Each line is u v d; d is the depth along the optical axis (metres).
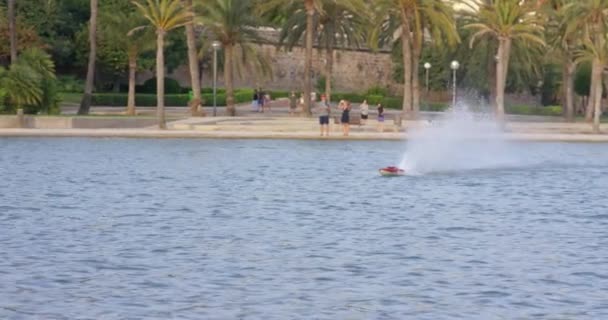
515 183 74.75
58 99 132.62
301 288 39.69
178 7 124.06
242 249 47.16
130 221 55.25
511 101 199.00
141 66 179.38
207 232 51.78
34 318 35.38
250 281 40.75
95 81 183.75
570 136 119.56
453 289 39.59
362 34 168.25
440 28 147.88
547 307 37.09
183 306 36.94
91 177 76.25
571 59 155.75
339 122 126.69
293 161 89.81
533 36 134.88
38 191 67.75
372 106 191.50
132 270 42.50
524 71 178.75
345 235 51.16
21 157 90.62
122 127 125.12
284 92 199.50
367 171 82.00
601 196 67.88
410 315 36.00
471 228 53.69
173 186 71.50
